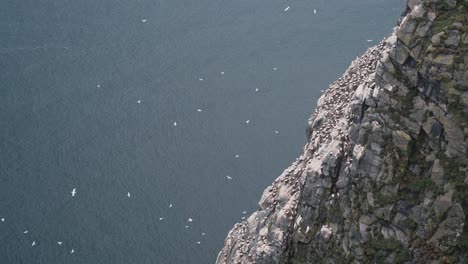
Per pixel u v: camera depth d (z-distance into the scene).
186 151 114.69
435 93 38.78
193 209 102.94
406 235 40.09
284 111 120.25
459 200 38.53
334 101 52.19
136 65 135.50
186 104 125.12
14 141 118.44
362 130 41.66
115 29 144.25
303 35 136.50
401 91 39.97
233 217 101.25
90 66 135.12
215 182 107.56
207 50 137.50
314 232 44.97
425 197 39.50
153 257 95.50
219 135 117.19
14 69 134.12
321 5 144.00
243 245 51.50
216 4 150.25
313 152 48.94
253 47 136.25
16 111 124.94
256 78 128.50
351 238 42.00
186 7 149.88
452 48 38.25
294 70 128.50
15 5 150.25
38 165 113.50
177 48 138.88
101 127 121.31
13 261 96.62
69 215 103.56
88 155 115.31
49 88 130.00
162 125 120.94
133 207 104.25
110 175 111.00
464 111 38.00
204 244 96.94
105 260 95.44
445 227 39.00
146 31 143.62
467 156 38.25
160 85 130.12
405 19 39.62
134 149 116.12
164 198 105.50
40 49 139.00
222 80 129.25
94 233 100.06
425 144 39.69
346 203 42.78
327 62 128.62
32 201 106.62
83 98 128.00
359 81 49.75
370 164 41.16
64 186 109.12
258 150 113.06
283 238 47.38
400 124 40.06
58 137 119.25
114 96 128.25
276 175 107.75
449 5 38.94
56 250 97.69
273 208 50.78
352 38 133.00
